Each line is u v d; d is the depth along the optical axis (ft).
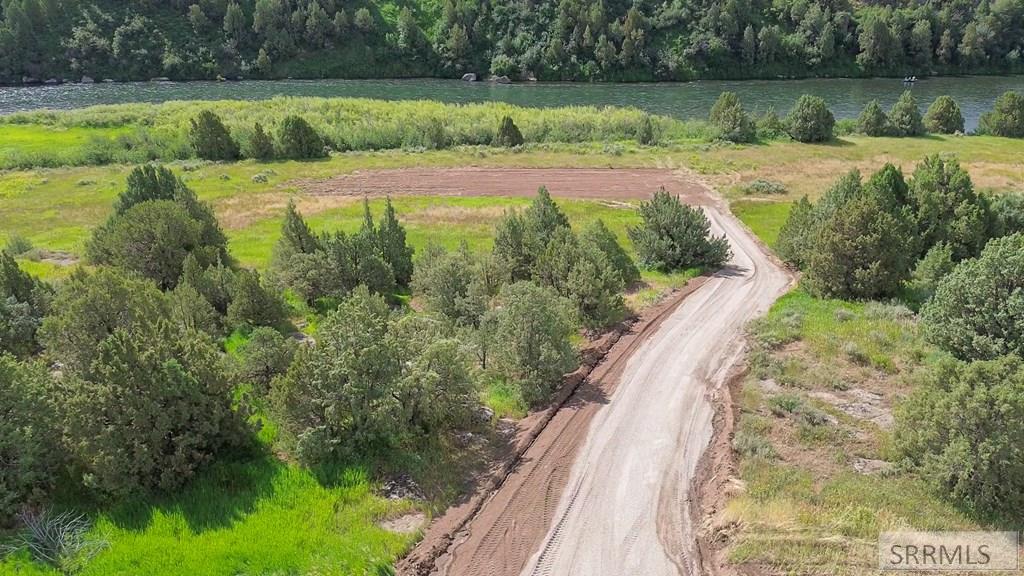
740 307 94.38
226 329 85.76
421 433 61.11
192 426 55.52
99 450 51.80
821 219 109.19
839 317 87.66
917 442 55.52
